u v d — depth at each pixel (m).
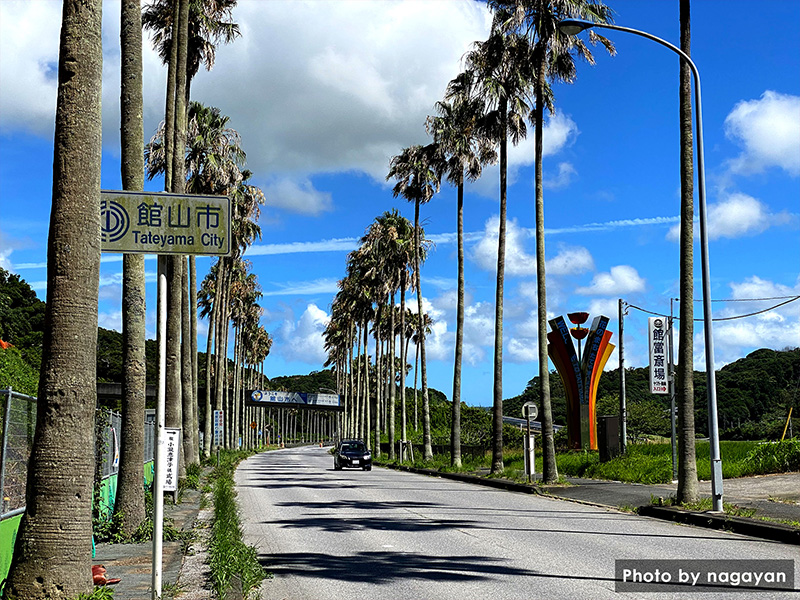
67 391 7.13
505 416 88.56
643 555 11.43
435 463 42.22
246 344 104.69
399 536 13.89
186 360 31.80
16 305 58.00
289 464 50.84
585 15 26.97
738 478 24.33
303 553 12.02
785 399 80.12
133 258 14.34
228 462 42.81
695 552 11.65
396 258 54.84
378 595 8.81
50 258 7.31
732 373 87.19
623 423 33.56
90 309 7.32
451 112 38.56
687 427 17.34
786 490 20.05
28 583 6.82
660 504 17.58
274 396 108.56
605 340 43.03
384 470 43.03
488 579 9.66
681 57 17.52
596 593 8.70
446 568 10.52
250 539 13.73
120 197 7.58
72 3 7.57
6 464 8.75
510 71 30.98
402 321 54.31
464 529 14.88
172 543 12.88
